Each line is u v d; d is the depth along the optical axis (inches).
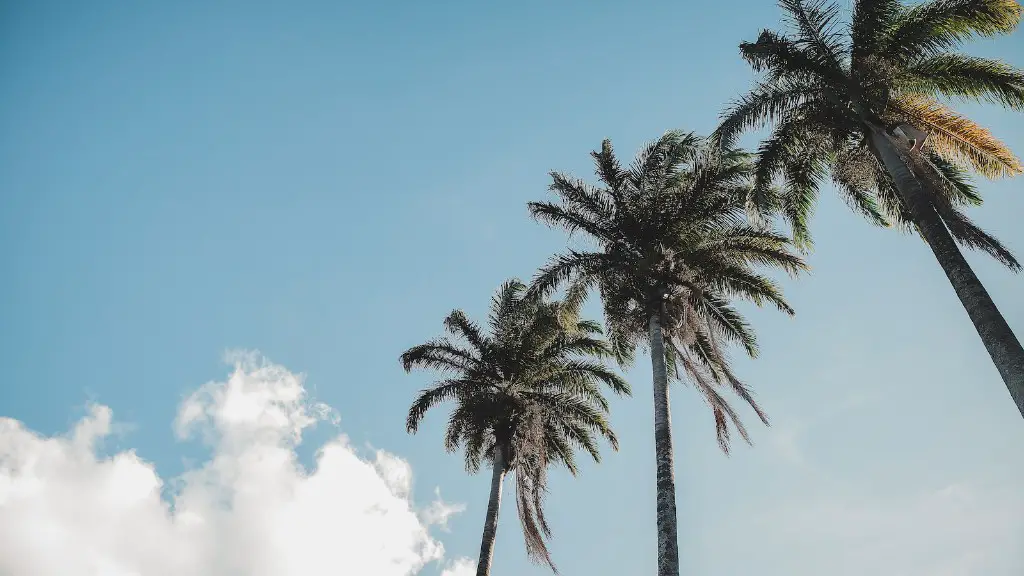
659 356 800.9
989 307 515.8
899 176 620.7
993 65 632.4
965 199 703.7
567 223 894.4
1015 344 490.9
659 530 663.8
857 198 767.7
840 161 718.5
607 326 898.7
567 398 1068.5
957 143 684.1
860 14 661.9
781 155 713.6
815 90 685.9
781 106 695.1
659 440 727.7
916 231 715.4
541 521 943.0
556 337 1085.1
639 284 858.1
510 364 1066.1
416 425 1036.5
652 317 836.6
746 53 700.7
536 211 898.1
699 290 844.0
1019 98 621.6
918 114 683.4
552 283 872.3
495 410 1025.5
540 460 987.3
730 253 860.6
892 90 676.7
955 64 647.8
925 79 666.2
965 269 541.6
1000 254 611.2
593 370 1067.3
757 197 706.8
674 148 913.5
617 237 885.2
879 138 650.8
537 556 919.0
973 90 645.9
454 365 1081.4
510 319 1090.7
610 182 888.9
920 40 647.1
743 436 796.6
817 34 677.3
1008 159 661.9
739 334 880.3
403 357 1067.9
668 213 860.0
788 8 692.1
